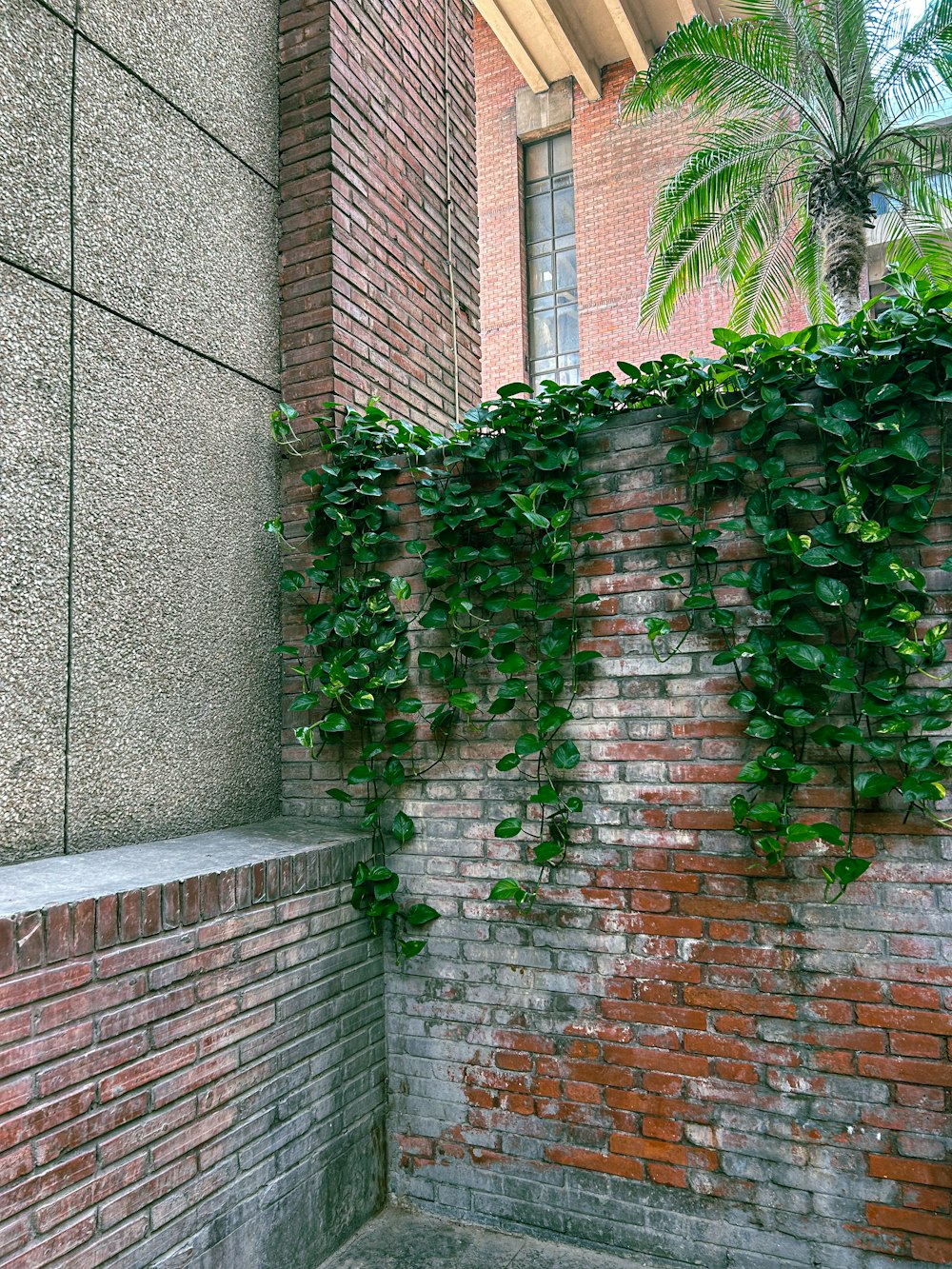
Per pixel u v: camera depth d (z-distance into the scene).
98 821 2.18
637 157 11.77
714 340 2.28
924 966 2.06
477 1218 2.52
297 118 3.04
